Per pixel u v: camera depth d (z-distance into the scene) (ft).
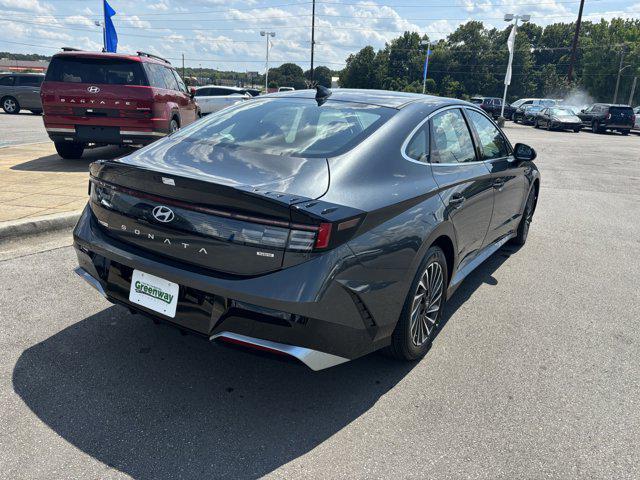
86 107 26.37
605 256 17.79
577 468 7.33
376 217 7.95
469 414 8.50
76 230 9.39
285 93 11.71
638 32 258.98
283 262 7.11
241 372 9.46
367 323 8.04
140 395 8.59
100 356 9.70
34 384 8.71
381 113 9.98
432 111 10.83
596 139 77.56
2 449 7.17
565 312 12.89
